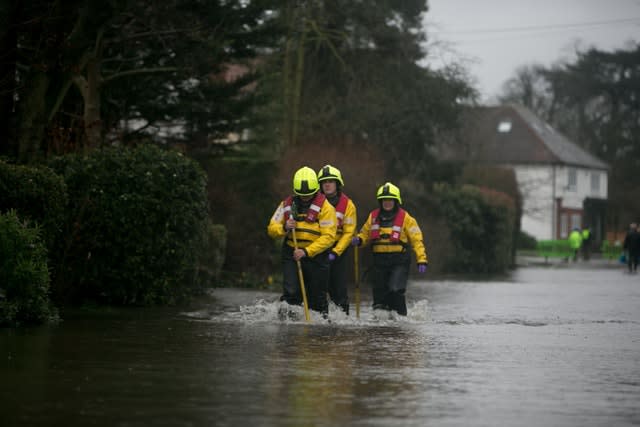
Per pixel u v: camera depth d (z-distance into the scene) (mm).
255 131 39250
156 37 26938
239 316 17969
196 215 20547
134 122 32781
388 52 50375
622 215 116062
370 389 9805
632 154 114312
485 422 8273
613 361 12453
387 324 17359
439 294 28531
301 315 17625
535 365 11922
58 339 13469
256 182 35344
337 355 12414
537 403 9219
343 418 8312
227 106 30750
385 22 49688
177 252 19984
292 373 10758
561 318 19797
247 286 29438
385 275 18719
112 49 27688
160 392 9383
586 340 15078
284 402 9000
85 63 23422
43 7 21656
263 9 28797
